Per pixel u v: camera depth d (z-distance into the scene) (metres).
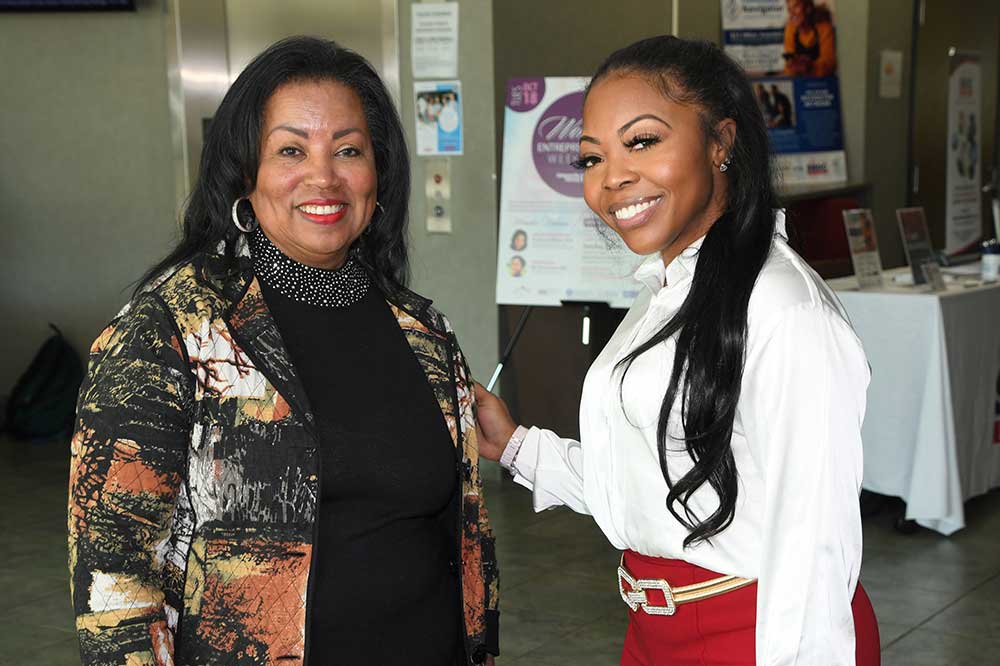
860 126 8.33
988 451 5.11
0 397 7.18
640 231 1.64
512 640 3.72
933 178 9.03
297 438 1.55
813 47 8.07
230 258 1.62
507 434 2.10
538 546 4.69
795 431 1.53
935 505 4.62
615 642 3.71
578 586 4.23
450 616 1.72
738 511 1.61
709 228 1.68
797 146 8.05
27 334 7.14
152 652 1.48
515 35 5.66
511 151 5.32
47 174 6.99
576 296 5.23
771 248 1.62
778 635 1.55
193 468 1.53
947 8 8.92
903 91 8.68
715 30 7.54
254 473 1.53
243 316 1.58
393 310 1.79
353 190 1.64
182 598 1.54
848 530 1.55
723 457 1.58
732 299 1.57
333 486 1.59
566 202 5.24
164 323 1.52
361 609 1.60
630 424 1.68
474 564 1.79
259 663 1.51
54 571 4.46
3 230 7.09
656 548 1.70
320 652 1.58
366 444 1.63
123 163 6.82
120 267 6.92
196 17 6.34
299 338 1.66
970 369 4.89
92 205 6.92
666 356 1.65
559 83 5.23
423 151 5.78
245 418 1.54
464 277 5.80
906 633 3.76
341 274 1.73
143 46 6.67
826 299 1.59
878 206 8.53
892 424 4.75
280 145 1.61
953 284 5.16
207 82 6.41
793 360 1.53
